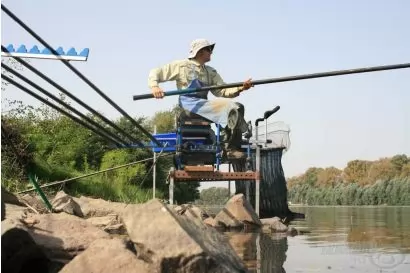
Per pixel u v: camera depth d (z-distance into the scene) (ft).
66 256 12.12
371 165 296.10
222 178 28.84
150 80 24.89
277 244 19.80
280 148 39.60
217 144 27.53
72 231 13.70
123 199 49.29
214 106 25.32
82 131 69.51
